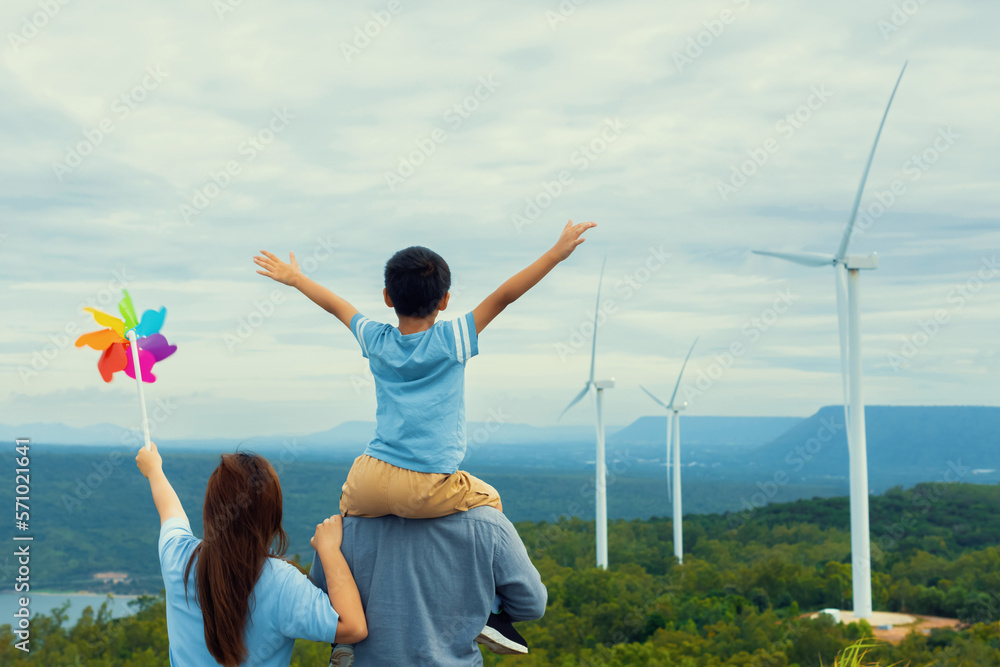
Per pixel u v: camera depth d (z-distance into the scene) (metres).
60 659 29.30
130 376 3.14
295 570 2.75
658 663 36.34
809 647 35.78
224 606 2.60
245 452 2.77
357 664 2.84
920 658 30.70
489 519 2.89
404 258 2.88
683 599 47.47
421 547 2.85
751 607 44.62
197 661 2.71
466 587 2.86
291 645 2.79
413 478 2.71
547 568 51.12
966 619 39.66
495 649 2.99
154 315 3.12
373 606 2.83
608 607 43.44
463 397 2.83
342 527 2.93
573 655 38.28
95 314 3.05
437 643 2.83
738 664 36.25
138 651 29.64
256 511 2.67
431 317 2.94
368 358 2.90
